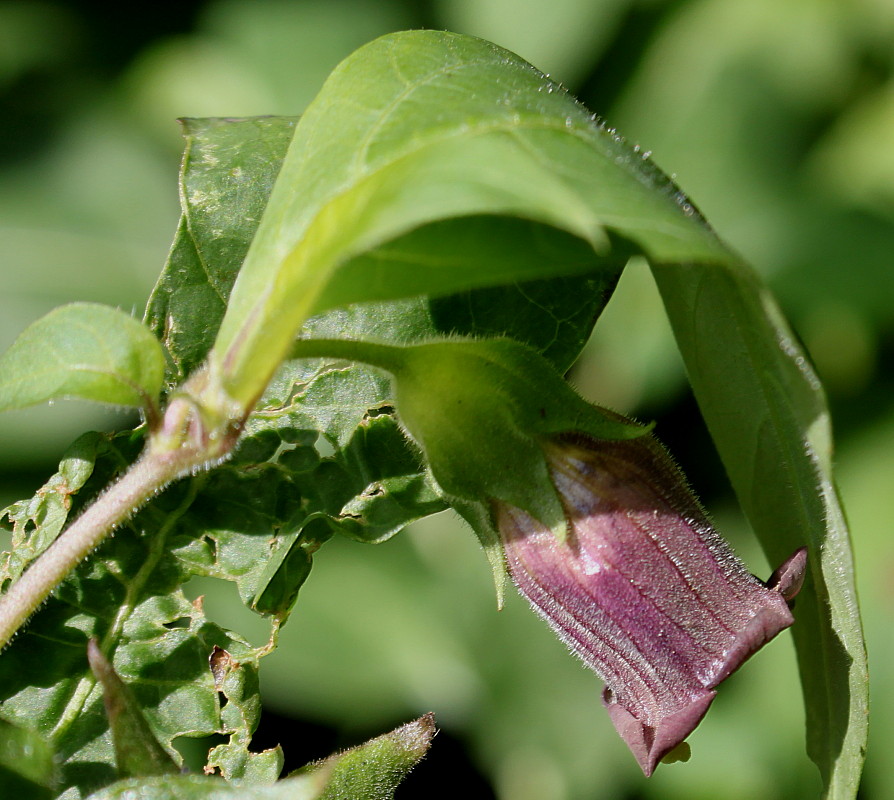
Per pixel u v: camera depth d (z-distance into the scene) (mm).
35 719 237
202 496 241
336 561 296
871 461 296
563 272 210
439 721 292
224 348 219
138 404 221
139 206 318
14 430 289
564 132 216
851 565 226
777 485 232
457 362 227
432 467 228
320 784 217
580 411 228
